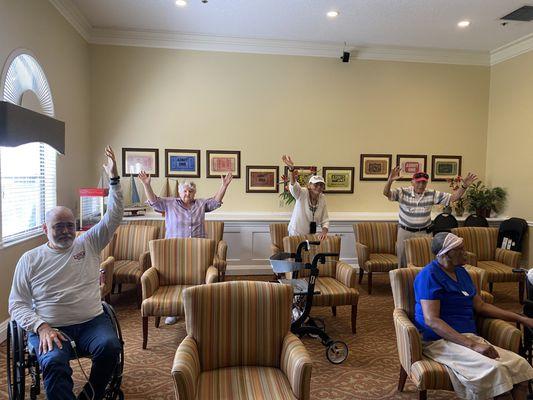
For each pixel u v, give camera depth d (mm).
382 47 5426
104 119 5047
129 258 4113
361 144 5531
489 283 4414
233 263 5102
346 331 3350
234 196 5332
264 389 1682
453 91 5688
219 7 4242
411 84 5590
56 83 3969
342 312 3824
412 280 2340
